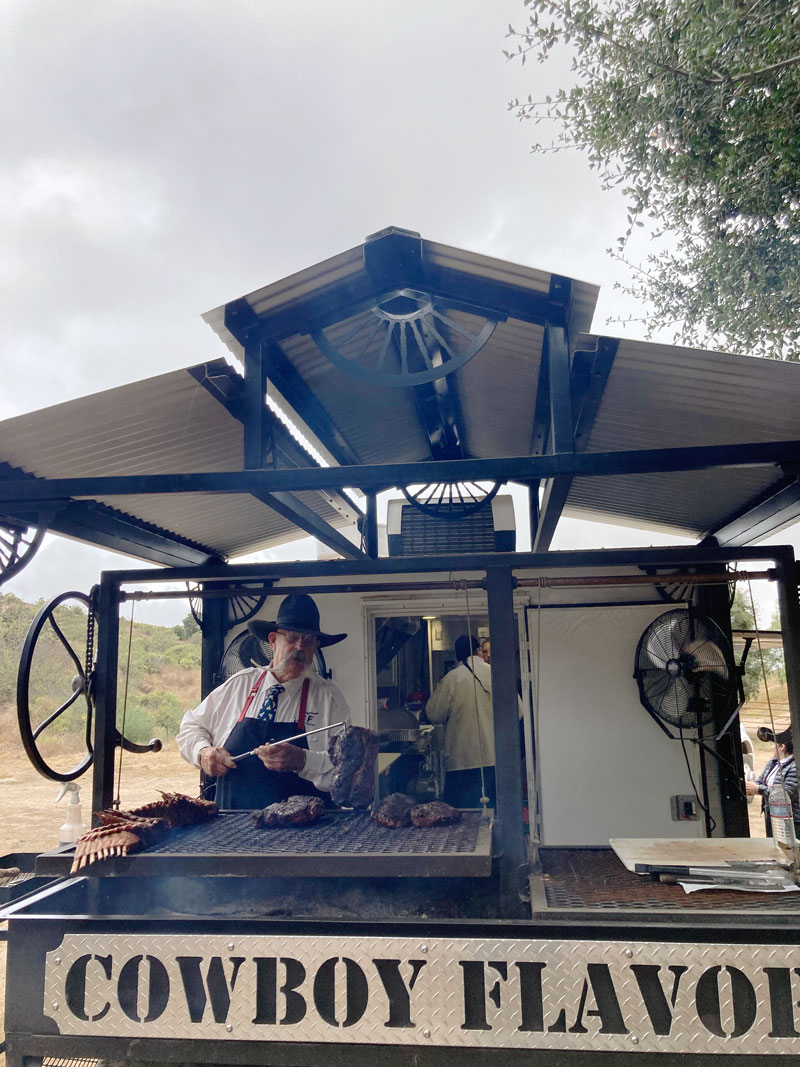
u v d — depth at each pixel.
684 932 2.29
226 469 4.30
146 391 3.01
